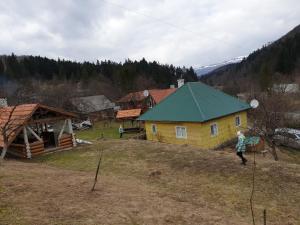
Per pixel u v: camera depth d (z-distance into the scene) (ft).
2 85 220.64
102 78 337.52
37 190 35.81
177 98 107.04
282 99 142.20
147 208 34.50
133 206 34.40
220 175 52.21
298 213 39.73
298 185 47.29
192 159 60.90
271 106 119.85
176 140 101.14
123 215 31.01
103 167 61.05
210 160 59.57
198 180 50.85
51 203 31.94
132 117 173.17
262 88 242.99
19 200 31.91
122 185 44.60
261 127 96.58
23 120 71.46
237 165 55.98
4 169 46.85
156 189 46.14
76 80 349.20
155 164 60.08
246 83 286.87
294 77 286.87
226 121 104.99
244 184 48.39
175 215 33.60
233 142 104.68
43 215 28.58
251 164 56.29
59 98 217.97
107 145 80.07
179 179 51.72
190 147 72.49
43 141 79.51
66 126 86.84
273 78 265.95
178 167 57.36
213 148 97.25
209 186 48.21
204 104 101.24
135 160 63.77
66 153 75.82
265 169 53.36
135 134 148.05
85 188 39.17
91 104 236.63
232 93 251.39
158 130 106.42
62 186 38.99
